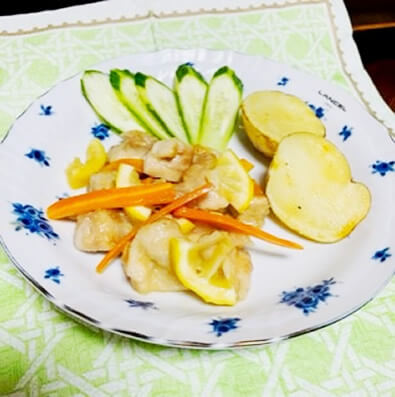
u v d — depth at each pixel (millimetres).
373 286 473
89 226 489
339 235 518
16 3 776
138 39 691
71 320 469
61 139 558
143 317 439
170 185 512
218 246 470
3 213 481
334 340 473
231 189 521
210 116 595
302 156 537
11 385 437
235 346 429
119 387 442
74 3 780
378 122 585
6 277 488
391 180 547
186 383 447
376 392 450
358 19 736
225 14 723
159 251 470
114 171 531
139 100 598
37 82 637
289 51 700
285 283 496
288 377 454
